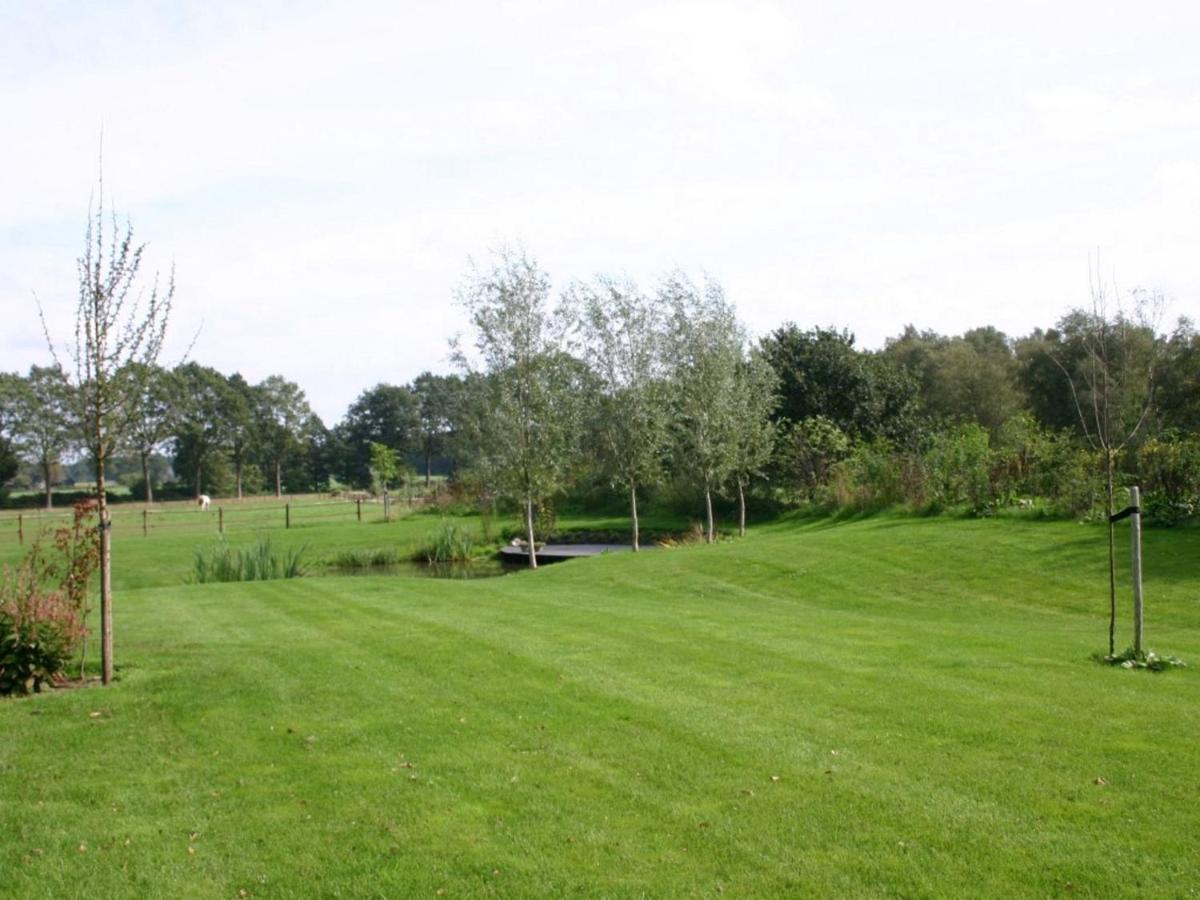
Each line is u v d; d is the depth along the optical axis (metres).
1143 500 17.69
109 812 5.53
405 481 62.50
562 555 27.88
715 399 25.84
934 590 14.70
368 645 10.22
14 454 65.50
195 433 79.81
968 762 5.99
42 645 8.45
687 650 9.63
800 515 30.97
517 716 7.25
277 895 4.48
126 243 8.59
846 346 37.22
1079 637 10.54
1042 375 39.53
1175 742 6.30
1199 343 29.38
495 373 25.03
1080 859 4.59
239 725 7.19
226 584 17.66
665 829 5.09
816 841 4.89
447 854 4.84
